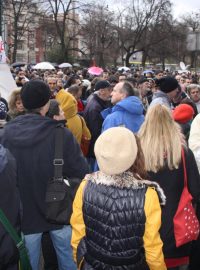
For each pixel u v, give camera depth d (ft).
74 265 10.15
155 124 9.36
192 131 12.59
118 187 7.37
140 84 26.27
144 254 7.62
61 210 9.28
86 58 174.50
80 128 17.74
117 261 7.35
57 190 9.31
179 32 165.17
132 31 167.12
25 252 8.16
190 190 9.55
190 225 9.32
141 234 7.36
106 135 7.39
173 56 177.17
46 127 9.61
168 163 9.22
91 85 34.06
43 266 12.03
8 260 7.75
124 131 7.43
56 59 156.35
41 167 9.45
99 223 7.39
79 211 7.79
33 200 9.57
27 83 10.09
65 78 48.29
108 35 164.14
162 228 9.26
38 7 140.36
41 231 9.70
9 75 23.32
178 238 9.21
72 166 9.66
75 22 143.33
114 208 7.27
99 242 7.45
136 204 7.25
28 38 177.58
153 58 190.39
